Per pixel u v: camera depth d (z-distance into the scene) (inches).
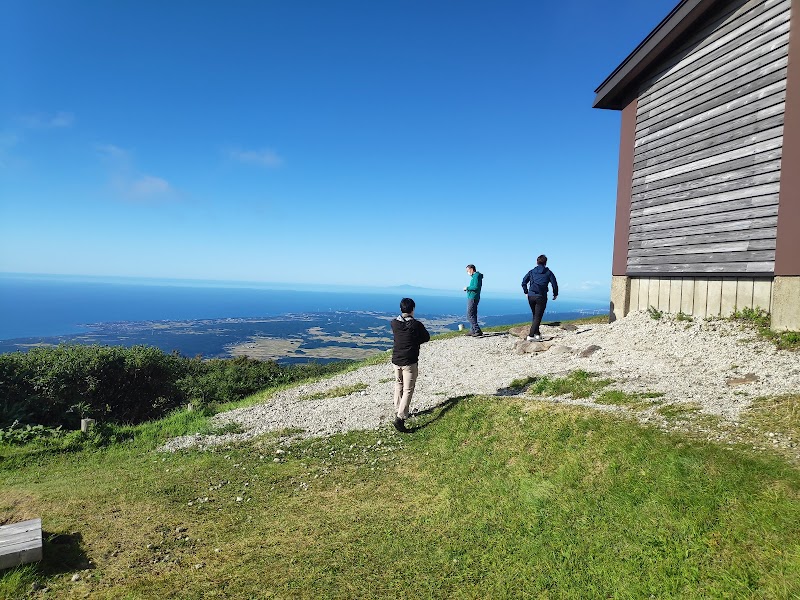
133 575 172.4
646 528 154.6
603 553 151.8
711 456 174.2
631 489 173.8
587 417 233.8
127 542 197.0
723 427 203.0
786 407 214.4
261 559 179.8
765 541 134.6
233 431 372.8
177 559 182.9
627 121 513.3
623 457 192.7
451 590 152.3
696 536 144.7
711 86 402.3
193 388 627.2
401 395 310.2
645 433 203.0
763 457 169.2
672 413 227.6
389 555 175.2
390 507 213.6
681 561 138.9
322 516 211.3
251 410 443.8
